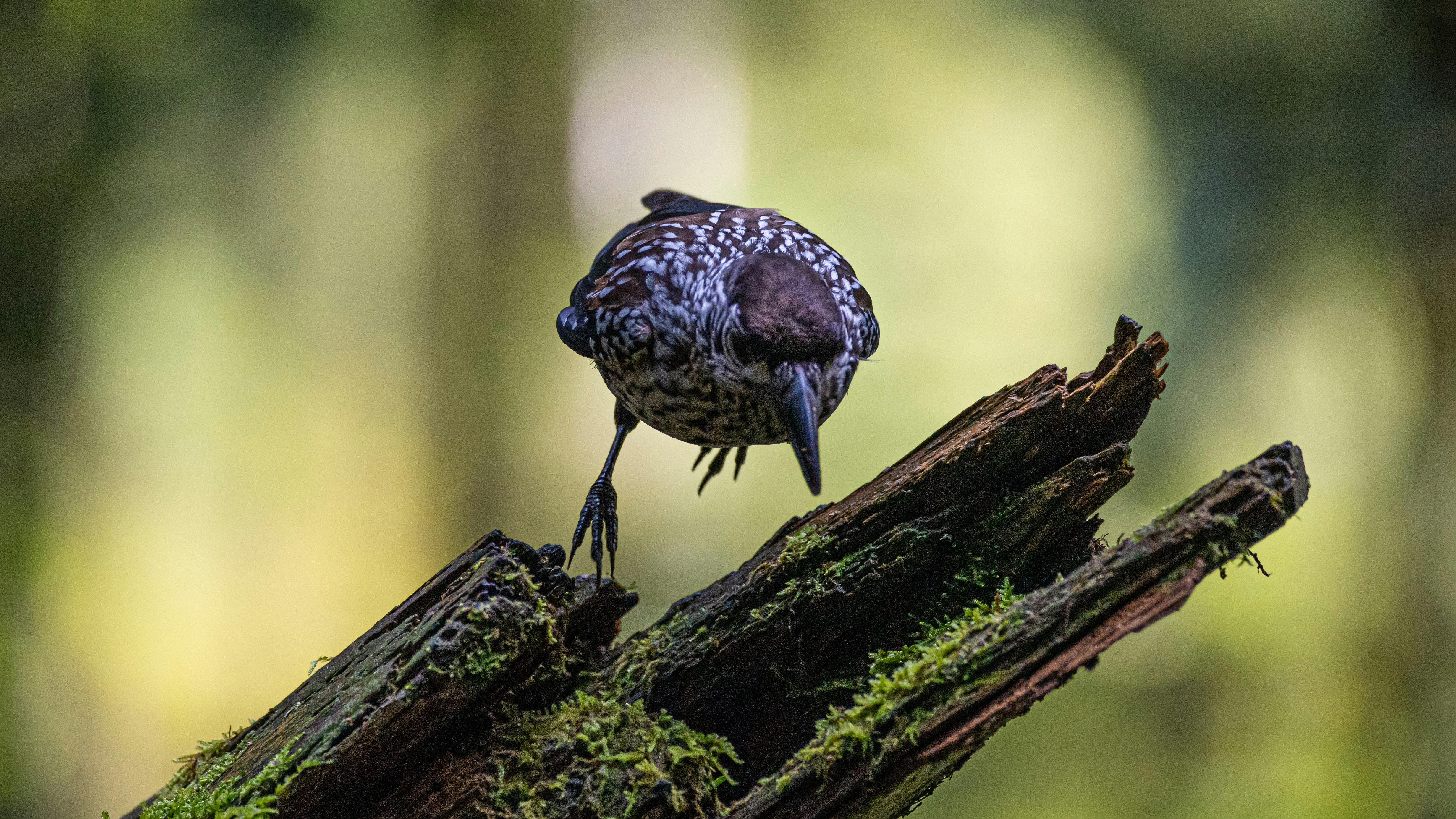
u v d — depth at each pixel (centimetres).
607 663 404
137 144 1614
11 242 1569
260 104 1645
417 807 363
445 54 1622
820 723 363
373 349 1662
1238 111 1728
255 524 1623
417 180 1653
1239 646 1378
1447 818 1098
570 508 1582
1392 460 1226
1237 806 1237
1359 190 1516
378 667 369
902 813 397
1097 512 398
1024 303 1761
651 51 1722
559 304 1622
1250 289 1664
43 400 1571
